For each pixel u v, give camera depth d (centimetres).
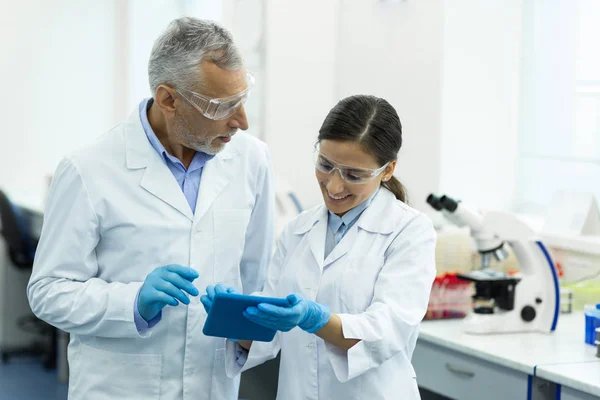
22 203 484
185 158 193
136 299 175
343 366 168
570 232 318
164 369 187
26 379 476
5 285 512
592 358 237
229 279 193
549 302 271
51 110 526
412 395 182
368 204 186
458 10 360
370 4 359
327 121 173
